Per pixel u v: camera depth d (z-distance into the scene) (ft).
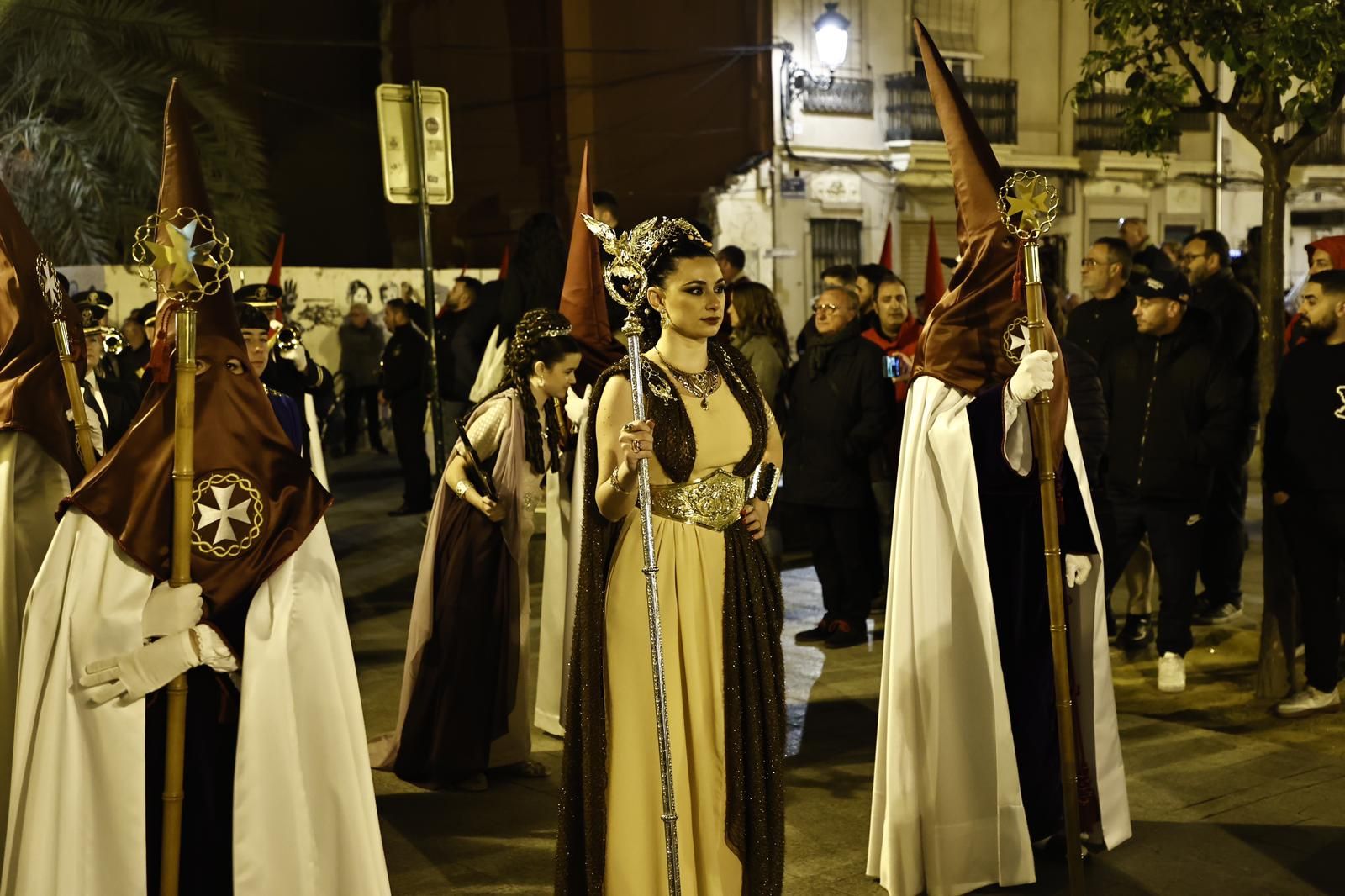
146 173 45.44
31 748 9.95
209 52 47.98
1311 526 18.28
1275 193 19.49
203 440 10.33
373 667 22.54
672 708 11.03
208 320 10.52
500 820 15.42
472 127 64.85
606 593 11.18
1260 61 18.15
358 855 10.41
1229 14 18.95
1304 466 18.25
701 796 11.11
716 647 11.19
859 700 19.83
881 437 22.89
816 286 67.26
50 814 9.75
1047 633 13.70
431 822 15.39
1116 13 19.80
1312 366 18.17
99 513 10.00
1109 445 20.84
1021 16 73.20
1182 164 78.54
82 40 44.78
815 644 23.35
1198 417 20.06
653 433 11.00
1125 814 14.03
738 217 64.80
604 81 63.41
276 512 10.50
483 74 64.59
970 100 71.10
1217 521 23.63
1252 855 13.67
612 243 10.87
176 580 9.91
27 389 11.55
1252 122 19.53
